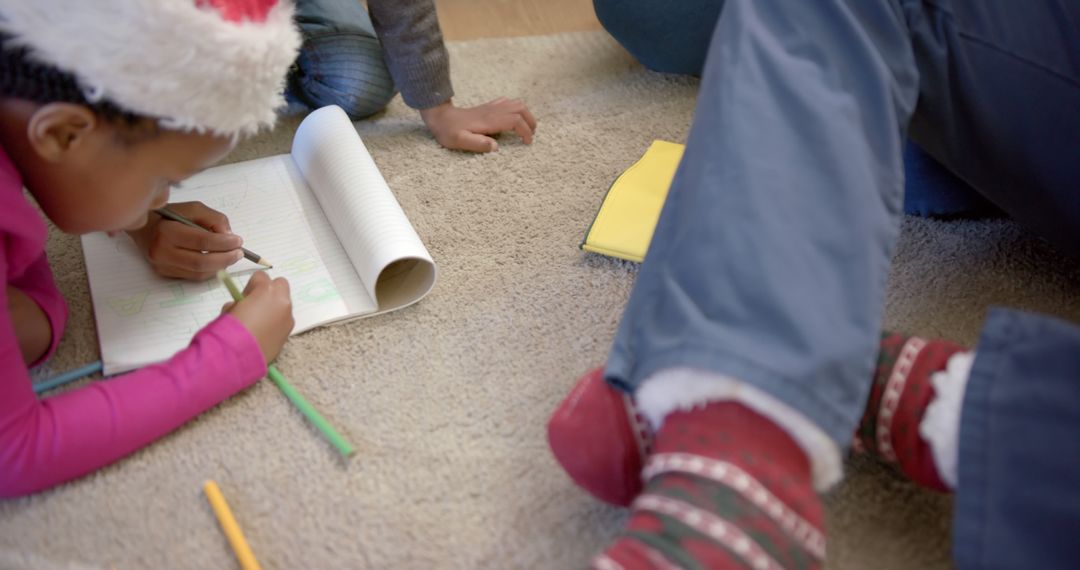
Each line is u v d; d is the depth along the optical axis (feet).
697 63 4.20
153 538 2.34
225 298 2.97
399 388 2.76
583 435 2.15
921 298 3.09
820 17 2.24
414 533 2.35
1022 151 2.70
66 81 2.07
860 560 2.28
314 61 3.89
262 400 2.70
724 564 1.69
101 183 2.29
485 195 3.57
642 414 2.11
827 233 1.97
